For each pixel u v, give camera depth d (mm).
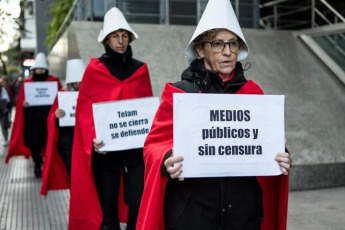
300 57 9367
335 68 8930
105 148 4129
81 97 4398
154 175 2469
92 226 4359
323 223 5047
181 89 2445
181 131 2293
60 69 13086
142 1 10734
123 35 4324
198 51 2506
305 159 6328
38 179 8391
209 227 2344
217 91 2424
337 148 6633
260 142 2359
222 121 2324
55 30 20844
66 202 6695
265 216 2684
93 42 8508
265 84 8086
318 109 7539
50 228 5453
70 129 5980
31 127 8336
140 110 4184
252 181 2455
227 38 2385
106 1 10297
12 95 15734
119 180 4383
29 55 35375
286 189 2521
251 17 11953
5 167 9695
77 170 4406
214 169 2312
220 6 2393
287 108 7426
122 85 4375
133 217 4230
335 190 6285
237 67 2482
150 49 8711
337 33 9195
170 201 2475
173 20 11289
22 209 6324
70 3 20219
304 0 10680
